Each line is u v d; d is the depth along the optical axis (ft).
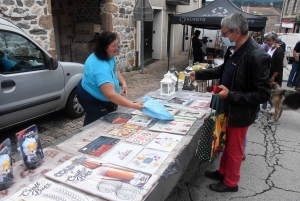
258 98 6.63
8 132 12.56
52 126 13.55
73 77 13.71
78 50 27.04
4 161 4.49
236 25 6.52
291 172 10.08
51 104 12.55
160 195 5.04
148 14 27.04
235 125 7.35
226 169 8.51
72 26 27.53
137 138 6.66
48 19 17.95
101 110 8.71
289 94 15.02
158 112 7.85
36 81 11.39
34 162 5.12
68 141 6.46
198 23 24.59
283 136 13.62
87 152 5.85
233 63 7.10
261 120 16.11
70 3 26.66
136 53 31.30
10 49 10.39
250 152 11.74
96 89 8.16
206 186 9.06
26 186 4.55
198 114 8.55
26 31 16.67
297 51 24.45
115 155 5.73
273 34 15.42
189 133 7.04
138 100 10.19
